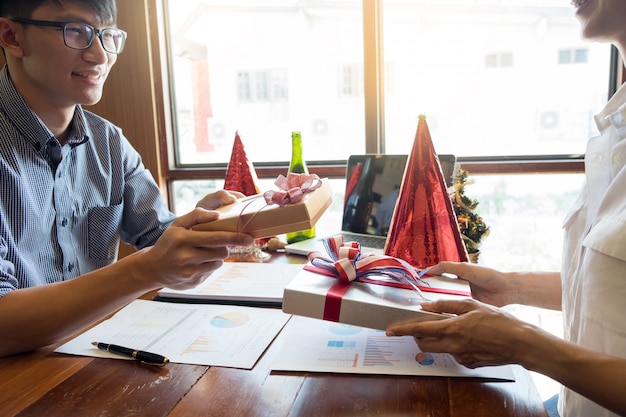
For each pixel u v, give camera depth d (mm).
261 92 1990
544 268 1859
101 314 729
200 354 677
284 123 1992
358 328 752
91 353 688
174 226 719
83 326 722
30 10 864
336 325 765
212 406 553
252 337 729
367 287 684
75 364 659
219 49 1979
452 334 577
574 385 546
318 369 627
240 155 1416
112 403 562
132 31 1855
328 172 1872
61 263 1023
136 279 718
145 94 1894
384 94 1892
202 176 1982
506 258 1882
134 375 626
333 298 638
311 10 1906
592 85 1808
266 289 912
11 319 683
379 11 1817
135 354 666
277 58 1964
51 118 998
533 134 1865
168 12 1951
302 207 669
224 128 2078
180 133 2039
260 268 1068
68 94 945
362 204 1376
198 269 713
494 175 1808
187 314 823
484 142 1888
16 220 915
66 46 888
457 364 640
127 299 734
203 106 2020
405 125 1912
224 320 793
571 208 815
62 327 701
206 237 674
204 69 1995
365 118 1858
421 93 1886
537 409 539
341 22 1895
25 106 942
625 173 659
